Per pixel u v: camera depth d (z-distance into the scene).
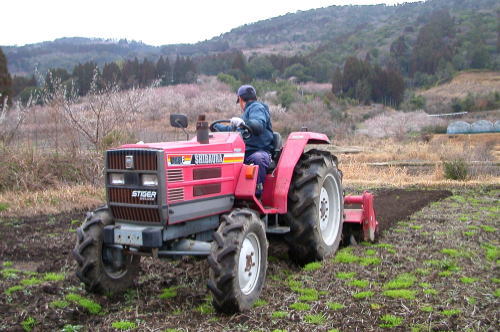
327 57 101.25
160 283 5.44
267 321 4.30
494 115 49.25
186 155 4.68
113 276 5.05
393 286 5.08
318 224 5.84
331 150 22.66
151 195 4.46
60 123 12.01
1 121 12.07
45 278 5.52
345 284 5.21
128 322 4.29
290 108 38.72
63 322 4.37
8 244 7.14
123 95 13.66
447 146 20.94
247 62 84.56
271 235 6.26
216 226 5.20
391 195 11.41
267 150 6.02
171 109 32.31
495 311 4.40
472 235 7.32
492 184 12.82
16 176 10.91
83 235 4.86
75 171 11.66
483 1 149.50
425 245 6.80
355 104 54.84
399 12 171.50
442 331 4.04
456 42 96.12
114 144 11.85
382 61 95.56
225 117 30.70
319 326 4.15
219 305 4.39
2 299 4.82
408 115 37.16
